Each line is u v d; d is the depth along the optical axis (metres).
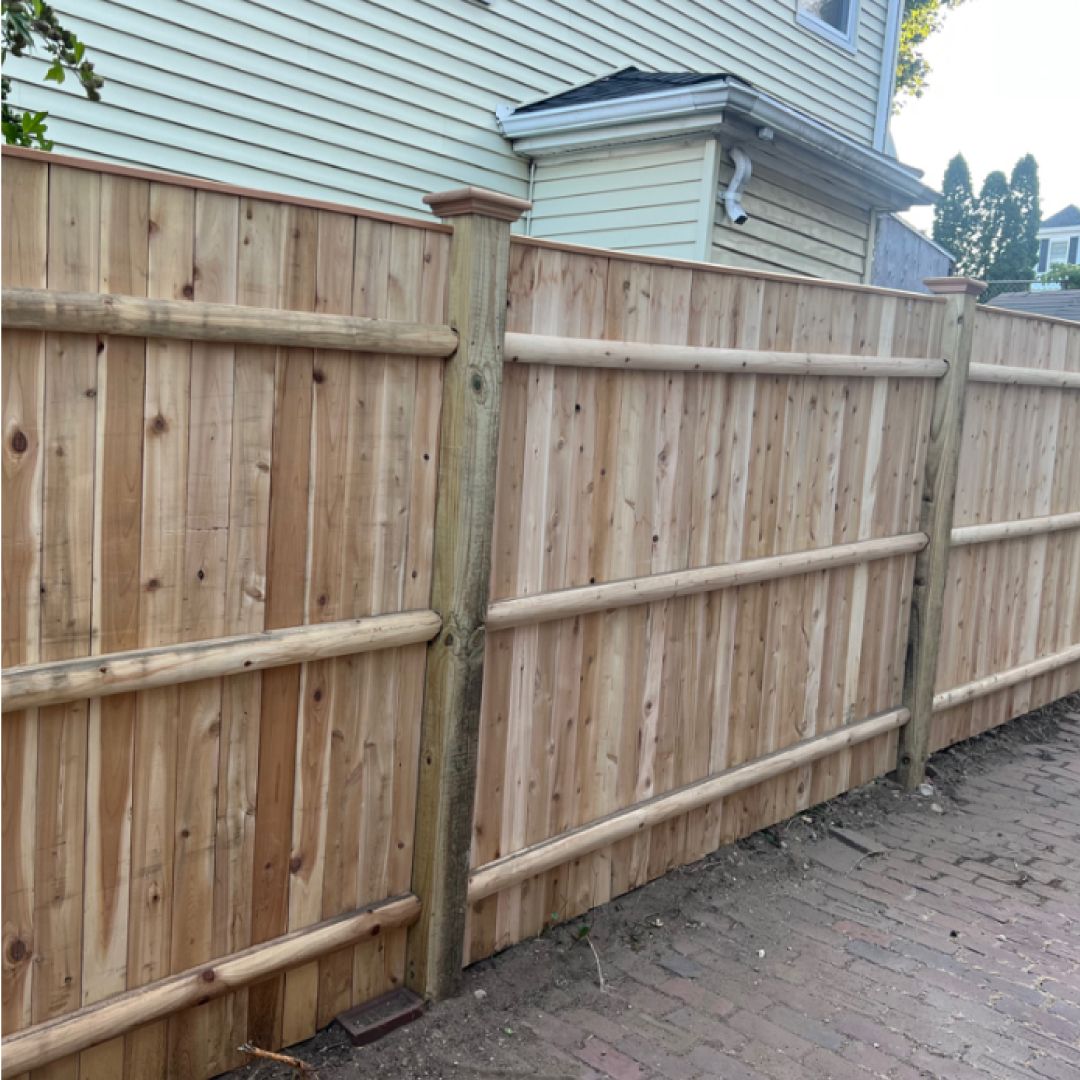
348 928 2.76
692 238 7.01
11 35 2.47
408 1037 2.83
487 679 3.04
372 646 2.69
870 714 4.83
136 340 2.17
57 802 2.19
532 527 3.11
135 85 5.53
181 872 2.43
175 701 2.36
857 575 4.58
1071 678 6.57
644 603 3.55
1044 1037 3.08
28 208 1.98
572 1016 3.02
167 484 2.27
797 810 4.54
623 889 3.70
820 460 4.27
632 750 3.61
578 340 3.09
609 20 8.01
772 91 9.57
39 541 2.09
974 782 5.23
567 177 7.58
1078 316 23.03
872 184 8.52
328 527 2.60
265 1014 2.67
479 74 7.22
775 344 3.93
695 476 3.68
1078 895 4.06
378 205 6.80
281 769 2.60
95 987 2.30
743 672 4.06
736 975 3.31
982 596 5.49
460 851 2.96
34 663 2.11
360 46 6.50
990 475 5.38
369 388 2.62
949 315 4.80
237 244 2.30
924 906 3.88
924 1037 3.04
